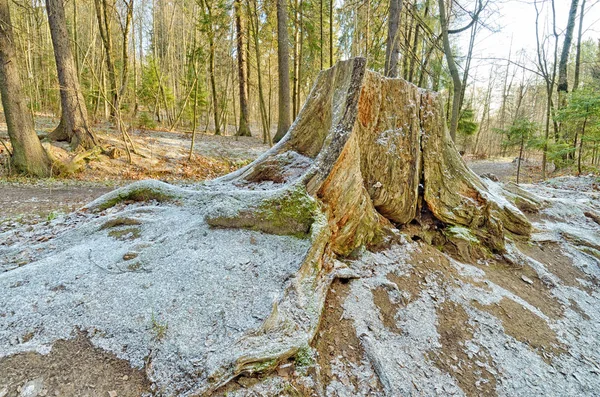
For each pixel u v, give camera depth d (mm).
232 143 16594
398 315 3229
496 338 3277
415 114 4500
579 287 4672
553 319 3852
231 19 15117
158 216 3939
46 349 2127
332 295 3168
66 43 10430
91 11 18281
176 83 28562
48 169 9344
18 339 2174
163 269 2922
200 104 21641
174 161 12133
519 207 6645
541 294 4312
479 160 23500
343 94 3924
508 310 3734
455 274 4113
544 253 5324
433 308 3445
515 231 5422
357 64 3936
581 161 13445
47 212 5738
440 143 4863
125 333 2297
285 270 2982
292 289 2756
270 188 4266
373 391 2395
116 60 21906
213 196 4039
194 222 3654
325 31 20859
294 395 2146
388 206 4434
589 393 2887
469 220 4836
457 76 9688
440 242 4750
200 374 2043
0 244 3748
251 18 15312
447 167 4895
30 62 18062
